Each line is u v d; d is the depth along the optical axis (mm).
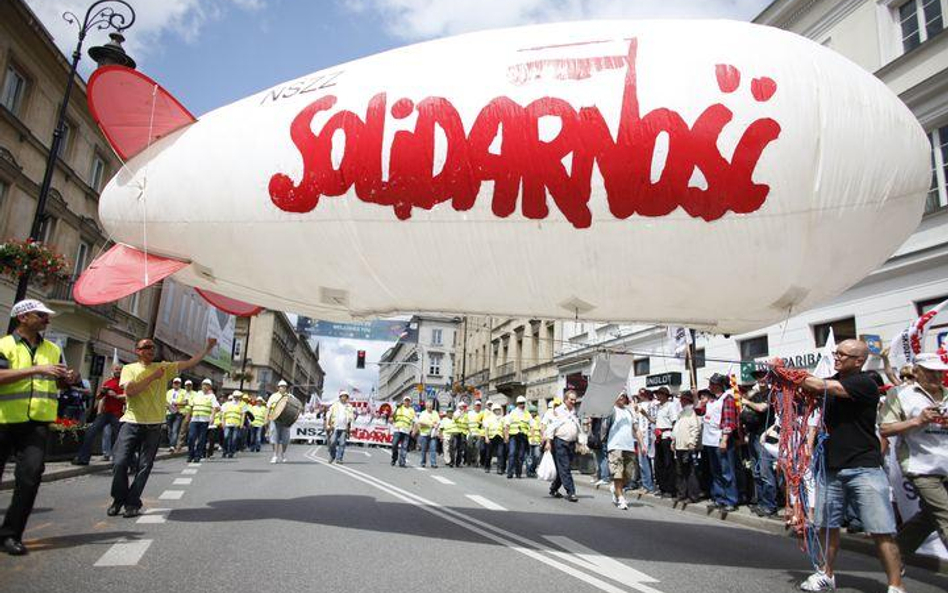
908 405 4973
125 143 6367
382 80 5562
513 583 4324
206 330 38844
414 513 7270
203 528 5703
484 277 5629
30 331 4727
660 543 6395
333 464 15289
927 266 12172
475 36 5680
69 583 3777
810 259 5066
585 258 5250
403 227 5461
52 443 10898
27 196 20172
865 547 6512
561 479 10148
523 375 32656
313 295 6387
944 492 4805
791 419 4840
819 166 4809
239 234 5984
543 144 4992
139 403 6207
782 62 4949
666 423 11336
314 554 4859
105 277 6293
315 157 5547
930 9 12992
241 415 17312
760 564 5547
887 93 5156
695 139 4801
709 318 5816
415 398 65688
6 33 18359
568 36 5352
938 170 12523
